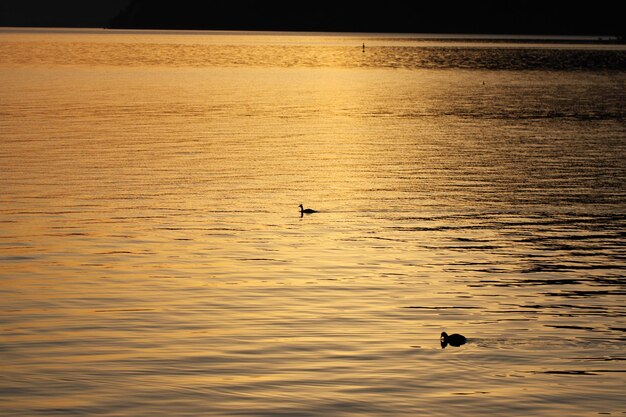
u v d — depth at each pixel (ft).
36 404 64.03
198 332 78.79
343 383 67.97
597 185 152.46
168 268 99.45
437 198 140.15
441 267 101.24
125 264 100.89
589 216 129.08
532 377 69.67
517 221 125.39
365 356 73.56
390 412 63.05
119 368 70.54
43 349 74.43
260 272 98.27
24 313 83.56
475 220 125.70
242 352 74.13
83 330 79.10
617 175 162.09
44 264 100.53
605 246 112.06
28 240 110.83
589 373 70.74
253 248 108.58
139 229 117.39
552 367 71.82
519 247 111.04
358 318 83.05
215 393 66.03
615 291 92.79
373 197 140.05
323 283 94.27
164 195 139.13
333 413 62.85
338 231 118.01
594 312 85.87
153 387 67.00
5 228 116.67
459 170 165.99
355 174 160.86
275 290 91.66
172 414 62.54
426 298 89.56
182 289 91.56
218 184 148.97
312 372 69.97
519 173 163.22
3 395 65.46
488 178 158.10
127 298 88.43
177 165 167.02
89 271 97.96
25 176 152.46
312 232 117.19
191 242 111.04
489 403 64.80
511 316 84.38
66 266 99.81
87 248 107.55
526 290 92.89
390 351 74.74
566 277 97.96
